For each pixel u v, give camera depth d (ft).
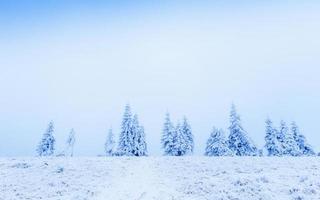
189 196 66.44
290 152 210.38
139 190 73.82
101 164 118.11
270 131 215.10
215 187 72.13
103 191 73.61
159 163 120.26
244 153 204.64
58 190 74.54
